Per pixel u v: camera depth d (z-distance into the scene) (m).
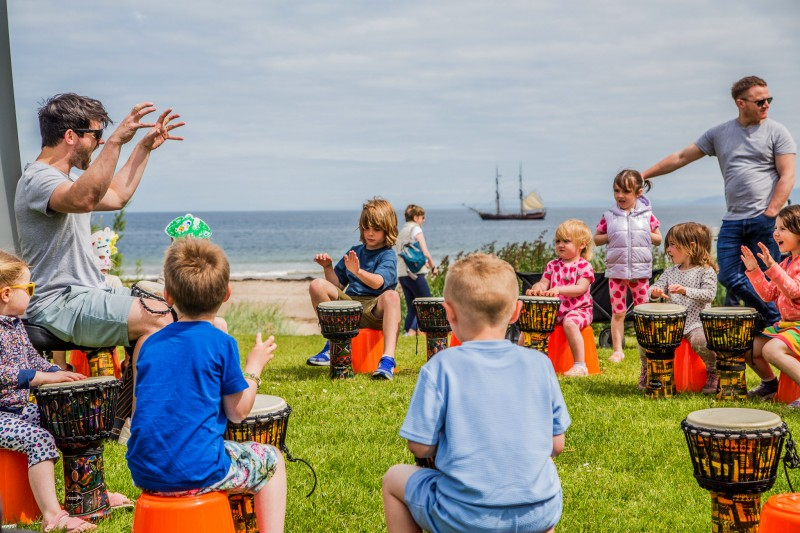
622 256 7.53
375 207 6.75
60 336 4.25
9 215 4.92
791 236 5.43
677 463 4.25
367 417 5.23
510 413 2.62
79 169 4.52
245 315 13.74
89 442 3.49
